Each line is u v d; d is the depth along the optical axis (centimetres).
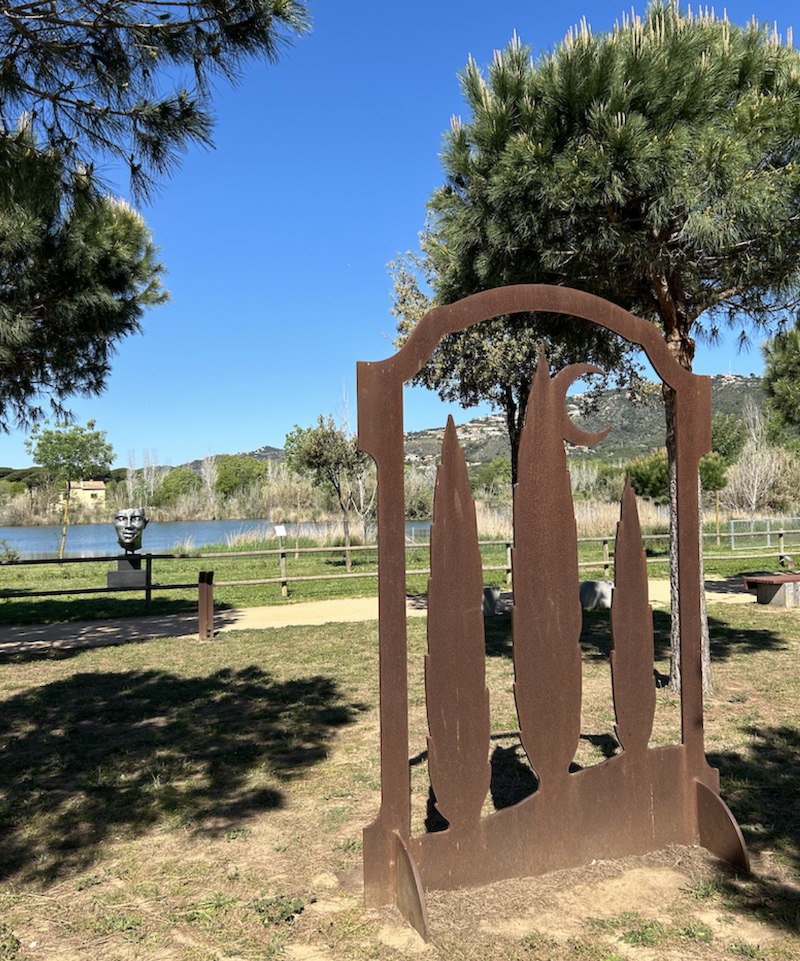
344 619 1066
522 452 308
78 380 921
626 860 319
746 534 1603
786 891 294
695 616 342
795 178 469
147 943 265
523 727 303
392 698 287
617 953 254
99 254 804
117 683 687
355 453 1898
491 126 505
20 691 666
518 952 255
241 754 479
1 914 287
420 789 421
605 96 472
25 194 460
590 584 1111
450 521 292
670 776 332
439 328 298
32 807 395
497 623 973
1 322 724
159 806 395
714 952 254
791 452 3116
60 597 1375
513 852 301
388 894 288
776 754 454
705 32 497
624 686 323
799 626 908
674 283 595
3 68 418
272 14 420
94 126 455
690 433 347
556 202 483
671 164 457
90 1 415
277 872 319
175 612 1158
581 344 713
